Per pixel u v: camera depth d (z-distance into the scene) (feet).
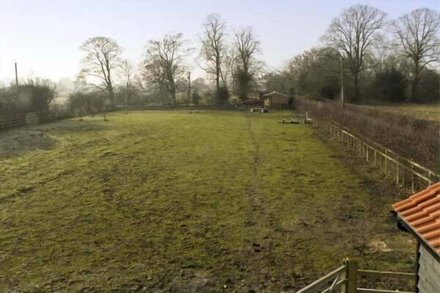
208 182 67.21
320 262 38.11
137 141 111.45
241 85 256.93
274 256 39.47
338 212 51.78
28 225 47.34
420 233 19.20
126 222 48.60
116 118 180.86
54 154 90.27
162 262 38.24
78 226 47.24
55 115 165.48
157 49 260.21
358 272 28.76
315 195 59.26
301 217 50.19
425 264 21.09
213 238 43.88
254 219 49.65
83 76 253.65
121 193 60.59
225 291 33.24
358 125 100.22
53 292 32.89
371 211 51.90
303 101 203.10
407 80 213.25
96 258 39.04
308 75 242.99
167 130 137.28
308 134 126.00
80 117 181.47
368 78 223.92
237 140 114.01
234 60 263.29
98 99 227.20
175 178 69.97
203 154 92.58
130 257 39.29
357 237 43.80
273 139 115.65
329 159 85.25
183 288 33.65
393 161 64.95
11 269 36.70
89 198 57.93
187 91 272.72
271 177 70.33
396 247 41.11
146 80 264.52
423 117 109.91
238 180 68.49
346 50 222.69
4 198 57.06
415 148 65.46
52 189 62.23
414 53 211.41
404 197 56.75
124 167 78.28
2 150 91.97
